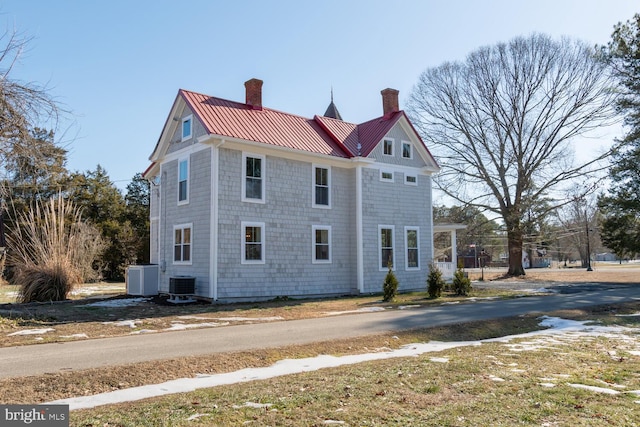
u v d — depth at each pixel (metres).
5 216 20.23
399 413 5.16
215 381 6.96
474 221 38.97
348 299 19.52
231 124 18.91
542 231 41.34
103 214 43.53
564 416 5.06
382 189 22.94
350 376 6.89
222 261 17.78
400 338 10.72
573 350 9.05
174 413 5.21
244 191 18.59
